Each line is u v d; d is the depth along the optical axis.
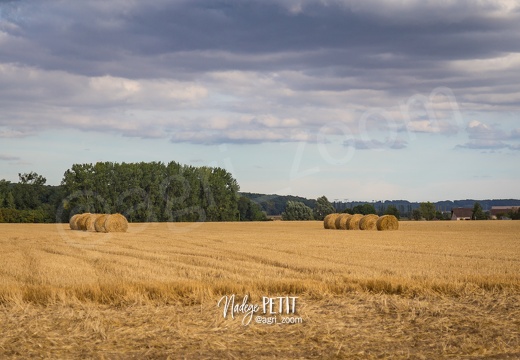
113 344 10.60
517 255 25.56
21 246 32.19
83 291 14.66
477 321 12.00
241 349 10.22
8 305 13.73
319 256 24.97
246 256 25.53
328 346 10.40
